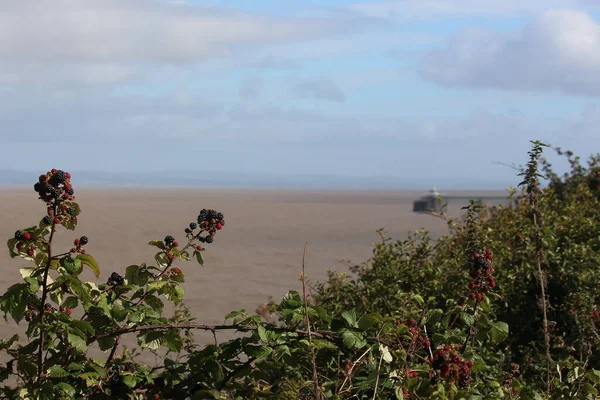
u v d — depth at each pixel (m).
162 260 3.57
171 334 3.39
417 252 6.62
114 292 3.56
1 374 3.37
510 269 6.29
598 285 6.11
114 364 3.50
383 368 3.32
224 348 3.45
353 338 3.29
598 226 7.52
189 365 3.49
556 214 7.56
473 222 5.73
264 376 3.56
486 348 5.17
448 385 3.13
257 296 12.98
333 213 60.12
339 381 3.47
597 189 9.98
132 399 3.34
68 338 3.12
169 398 3.44
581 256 6.54
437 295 5.96
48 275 3.29
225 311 11.27
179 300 3.59
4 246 19.58
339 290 6.19
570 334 5.84
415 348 3.49
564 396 3.80
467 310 3.76
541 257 6.05
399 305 5.71
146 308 3.37
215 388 3.38
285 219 47.25
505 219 7.12
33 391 3.15
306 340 3.35
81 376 3.15
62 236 24.73
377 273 6.22
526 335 6.07
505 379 3.96
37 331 3.33
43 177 3.12
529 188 5.12
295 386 3.53
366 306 5.86
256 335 3.37
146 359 7.19
